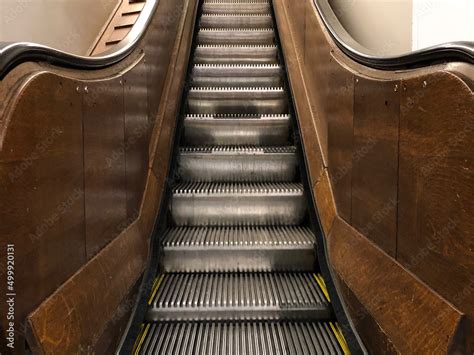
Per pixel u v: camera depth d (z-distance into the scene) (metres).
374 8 2.48
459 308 1.00
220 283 2.12
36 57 1.11
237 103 3.50
